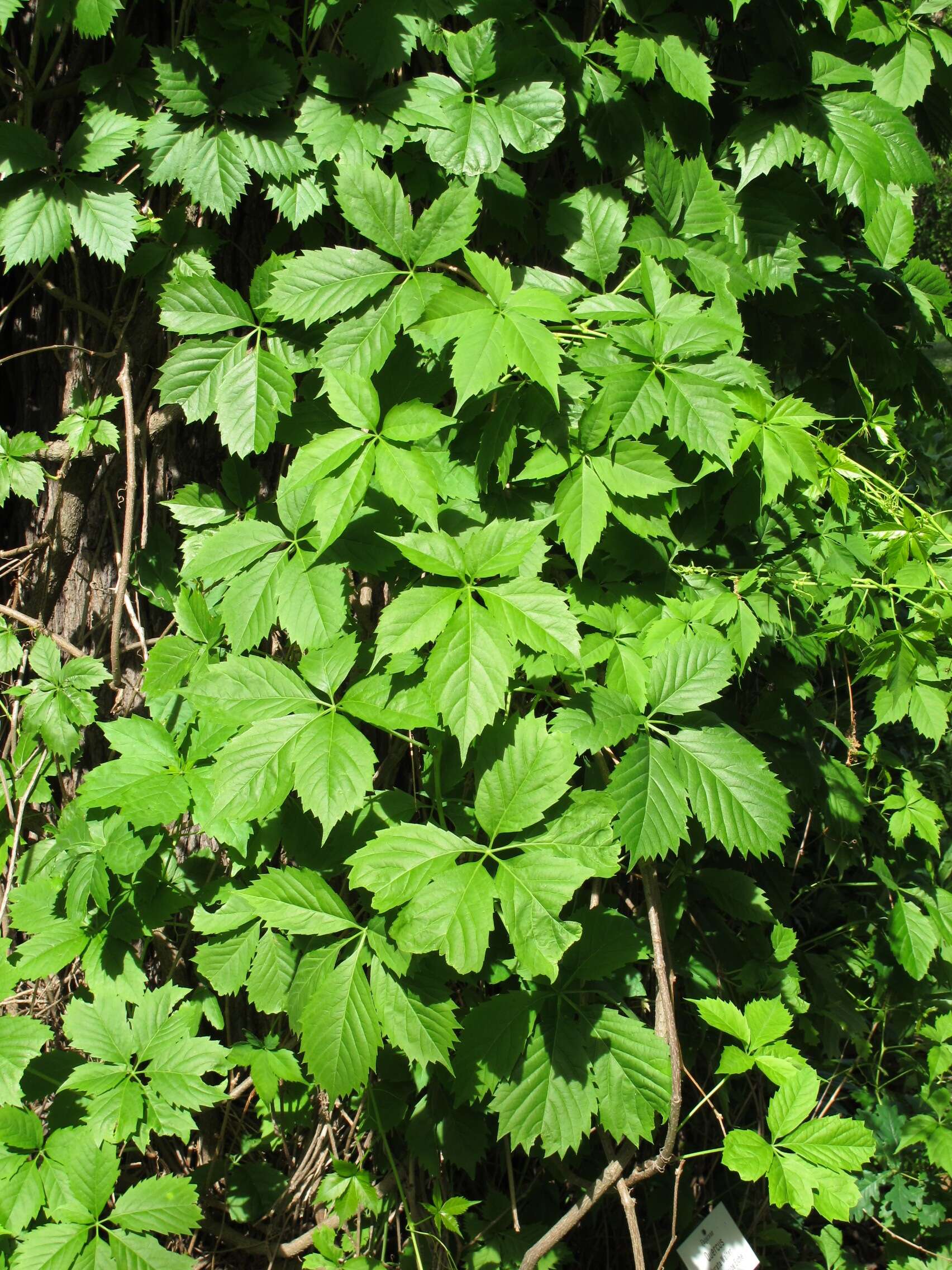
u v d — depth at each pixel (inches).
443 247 62.4
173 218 72.8
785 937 84.9
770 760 87.9
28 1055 63.7
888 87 84.6
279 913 57.8
